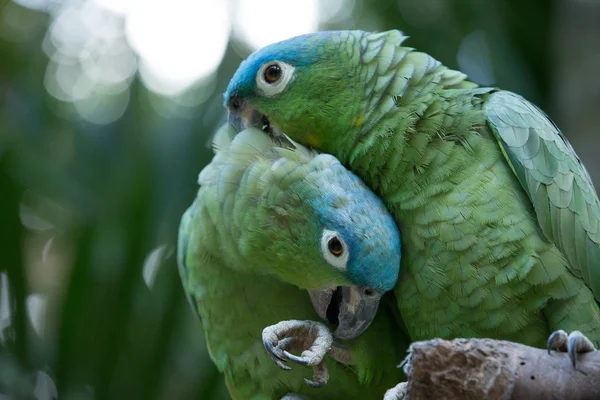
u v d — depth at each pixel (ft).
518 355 13.30
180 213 27.27
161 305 26.68
